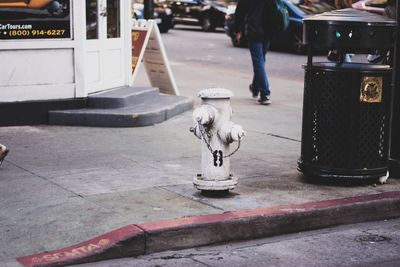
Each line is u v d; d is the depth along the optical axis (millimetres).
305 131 6770
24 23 9008
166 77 11469
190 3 28891
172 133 9109
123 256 5234
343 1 20766
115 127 9328
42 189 6445
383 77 6574
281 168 7426
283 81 15031
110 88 10344
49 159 7594
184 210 5848
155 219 5609
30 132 8898
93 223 5555
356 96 6512
